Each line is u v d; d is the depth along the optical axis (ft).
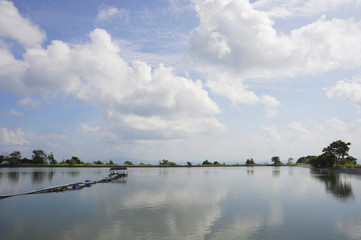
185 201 98.22
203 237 54.65
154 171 338.13
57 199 103.45
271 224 64.80
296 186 148.46
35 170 348.38
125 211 80.07
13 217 73.05
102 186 150.82
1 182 175.11
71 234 56.95
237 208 84.43
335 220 68.44
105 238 54.08
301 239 53.42
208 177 223.30
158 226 62.85
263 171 339.77
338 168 336.70
